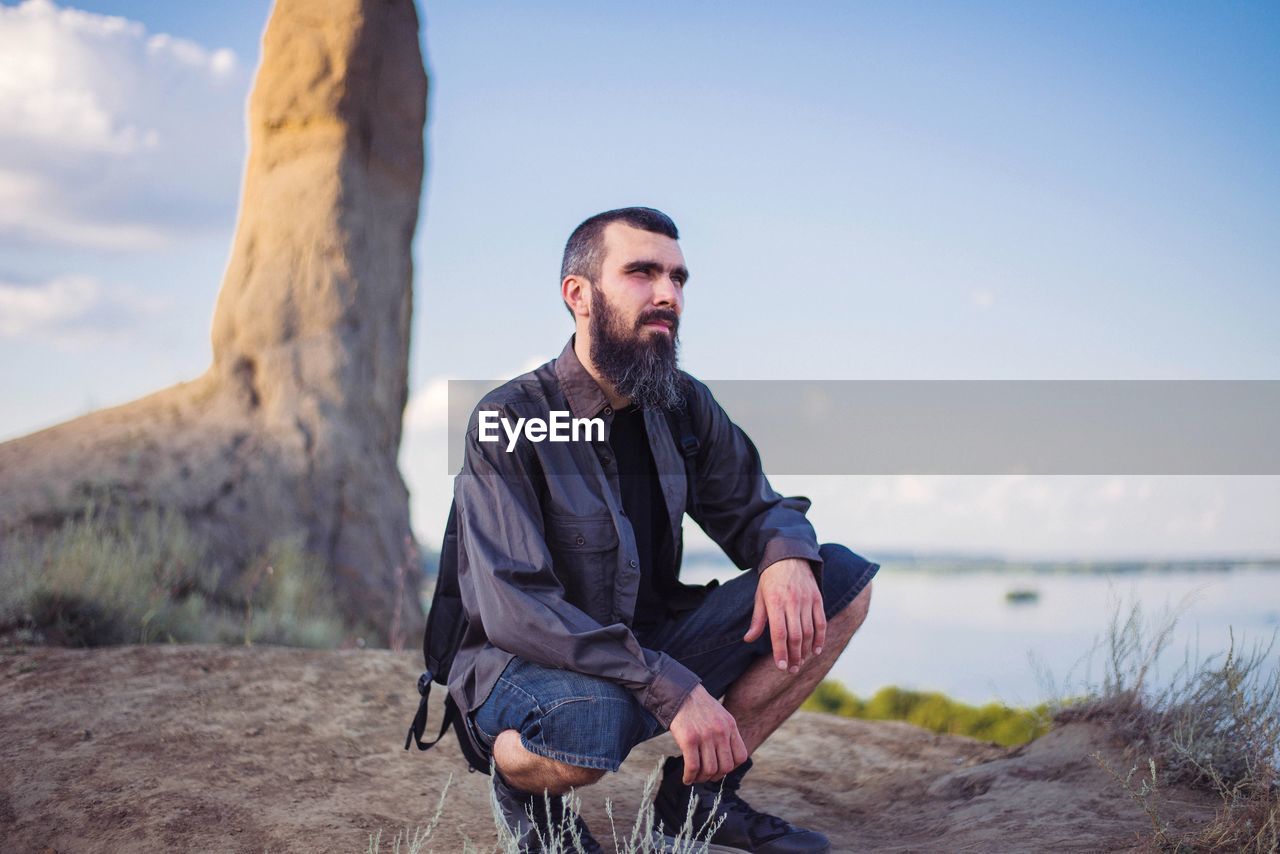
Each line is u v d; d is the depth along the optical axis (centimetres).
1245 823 223
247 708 380
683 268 234
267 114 1158
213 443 995
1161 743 298
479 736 229
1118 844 235
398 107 1216
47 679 408
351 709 388
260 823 276
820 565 239
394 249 1202
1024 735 432
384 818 284
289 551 893
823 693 891
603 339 228
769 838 247
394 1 1216
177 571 749
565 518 228
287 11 1173
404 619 1010
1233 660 285
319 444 1041
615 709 211
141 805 285
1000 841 258
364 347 1132
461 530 237
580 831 229
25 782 303
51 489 837
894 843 282
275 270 1117
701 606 252
